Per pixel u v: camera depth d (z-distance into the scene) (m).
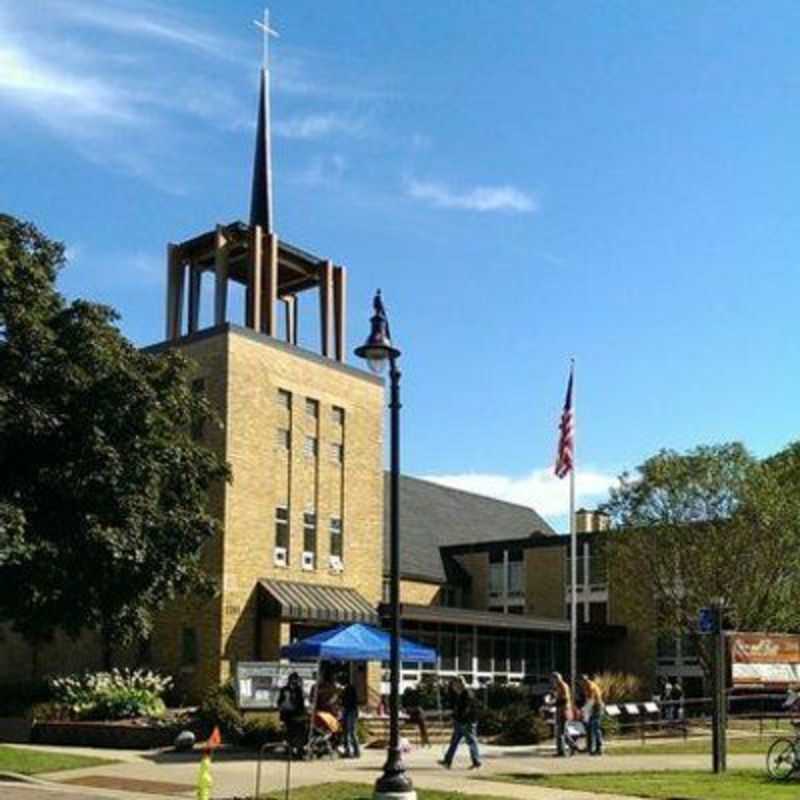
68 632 24.78
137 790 19.83
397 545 17.92
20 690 35.28
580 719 29.91
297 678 25.70
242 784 20.38
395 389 18.27
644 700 46.91
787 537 44.84
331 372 44.72
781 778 21.58
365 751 27.84
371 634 30.19
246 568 39.56
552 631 52.84
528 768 23.78
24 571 22.61
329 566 43.22
